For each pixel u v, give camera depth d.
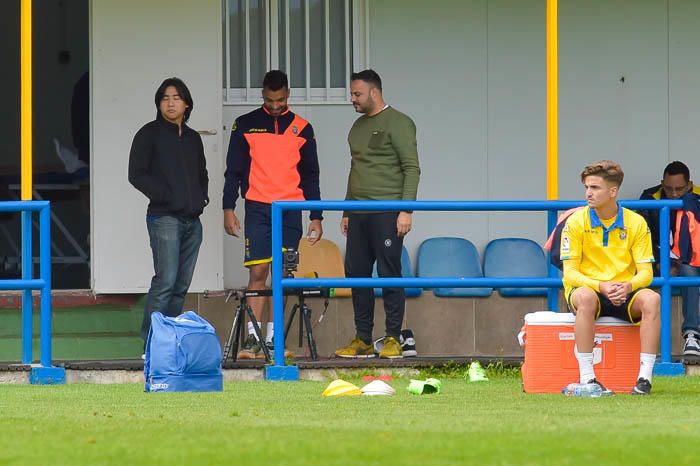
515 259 37.12
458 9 38.06
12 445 17.73
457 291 36.47
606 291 25.36
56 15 37.59
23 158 29.89
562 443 17.47
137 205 35.34
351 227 32.91
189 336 26.91
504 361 31.20
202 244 35.56
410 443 17.52
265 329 33.69
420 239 37.78
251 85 37.53
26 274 29.98
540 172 38.25
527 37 38.25
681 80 38.56
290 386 28.25
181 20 35.72
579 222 25.75
